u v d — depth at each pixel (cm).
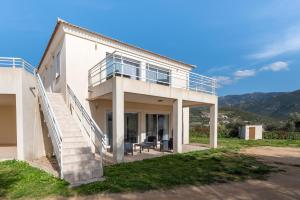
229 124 3503
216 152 1462
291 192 675
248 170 945
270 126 3612
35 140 1186
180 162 1070
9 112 1677
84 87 1316
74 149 838
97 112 1365
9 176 764
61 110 1109
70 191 635
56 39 1420
